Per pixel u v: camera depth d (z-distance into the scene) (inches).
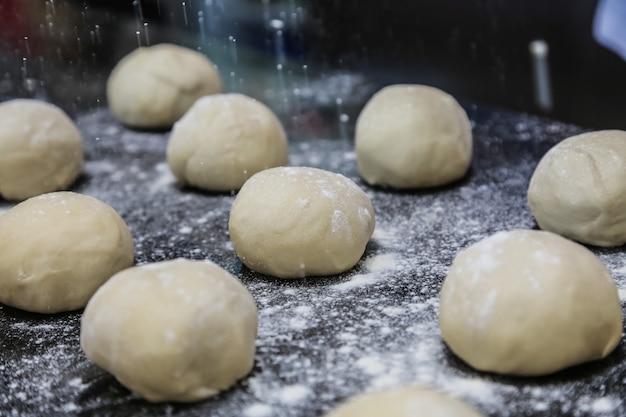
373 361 21.6
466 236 26.9
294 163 32.2
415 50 41.8
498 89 40.2
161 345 20.2
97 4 39.6
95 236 24.6
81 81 40.4
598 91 37.4
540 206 26.5
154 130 36.2
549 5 37.9
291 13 41.3
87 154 33.9
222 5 40.7
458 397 20.4
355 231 25.1
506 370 20.8
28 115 30.7
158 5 39.8
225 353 20.7
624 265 24.9
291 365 21.6
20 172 30.1
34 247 24.2
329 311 23.5
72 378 21.7
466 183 30.2
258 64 41.6
